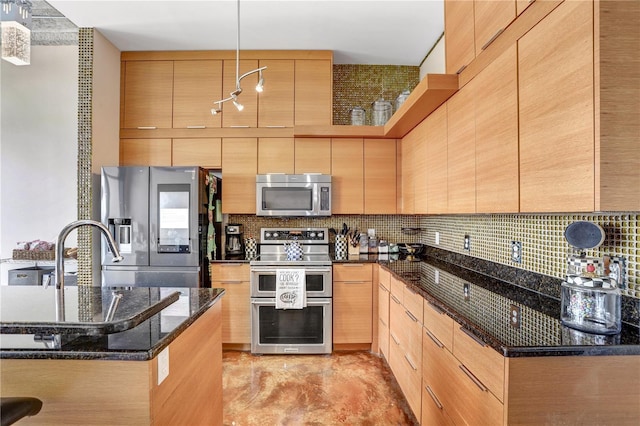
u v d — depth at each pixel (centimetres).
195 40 287
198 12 246
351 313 281
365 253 326
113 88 294
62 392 88
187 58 304
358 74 343
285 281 273
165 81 304
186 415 114
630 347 98
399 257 306
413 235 338
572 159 100
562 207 104
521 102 124
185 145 305
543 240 161
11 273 299
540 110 114
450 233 269
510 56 131
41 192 322
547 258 158
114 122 296
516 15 126
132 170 271
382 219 338
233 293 284
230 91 305
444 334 144
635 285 115
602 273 121
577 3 97
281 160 307
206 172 290
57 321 90
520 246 179
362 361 266
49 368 88
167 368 99
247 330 284
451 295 160
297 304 271
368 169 311
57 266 122
